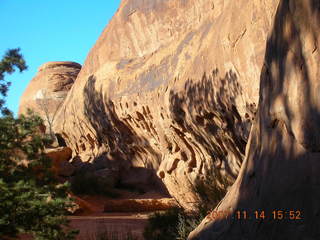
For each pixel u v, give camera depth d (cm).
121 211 1744
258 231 354
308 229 298
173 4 2019
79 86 2886
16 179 717
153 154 2194
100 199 2105
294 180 331
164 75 1636
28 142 758
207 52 1136
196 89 1173
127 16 2417
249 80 861
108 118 2330
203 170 1355
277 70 382
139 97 1839
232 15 977
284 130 368
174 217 920
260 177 389
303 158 327
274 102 379
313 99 317
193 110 1209
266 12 818
